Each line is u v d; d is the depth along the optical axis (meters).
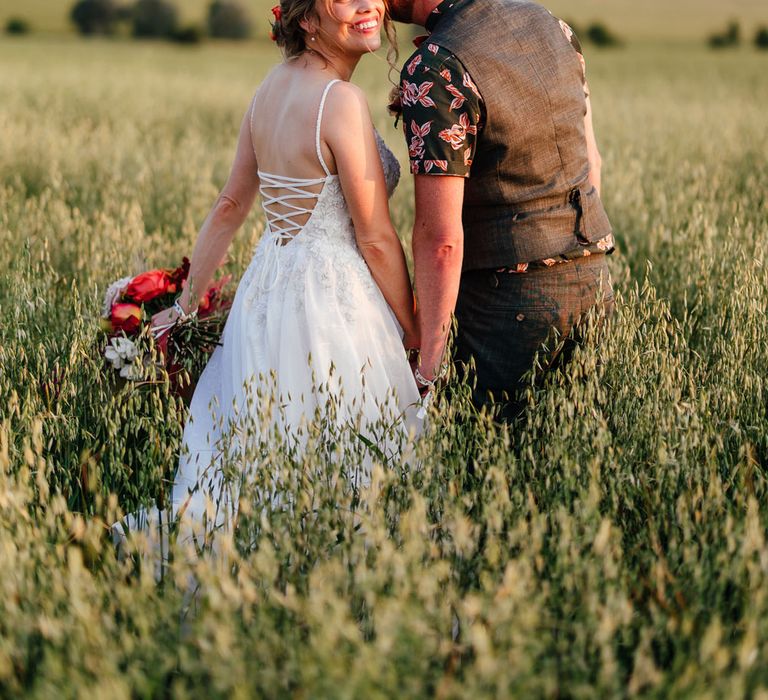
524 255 5.26
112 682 2.98
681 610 3.54
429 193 5.01
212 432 5.59
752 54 76.25
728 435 4.90
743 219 9.51
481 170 5.17
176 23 97.06
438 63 4.88
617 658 3.46
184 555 3.90
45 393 5.42
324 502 4.05
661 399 4.92
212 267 6.12
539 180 5.18
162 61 56.53
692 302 7.17
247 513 3.92
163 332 6.00
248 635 3.34
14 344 5.72
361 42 5.05
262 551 3.45
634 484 4.36
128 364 5.79
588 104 5.64
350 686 2.90
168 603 3.39
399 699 2.99
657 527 4.02
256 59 64.31
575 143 5.27
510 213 5.24
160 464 4.61
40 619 3.23
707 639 2.99
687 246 8.41
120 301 6.32
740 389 5.29
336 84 5.07
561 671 3.33
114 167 13.10
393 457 4.84
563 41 5.23
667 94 31.39
